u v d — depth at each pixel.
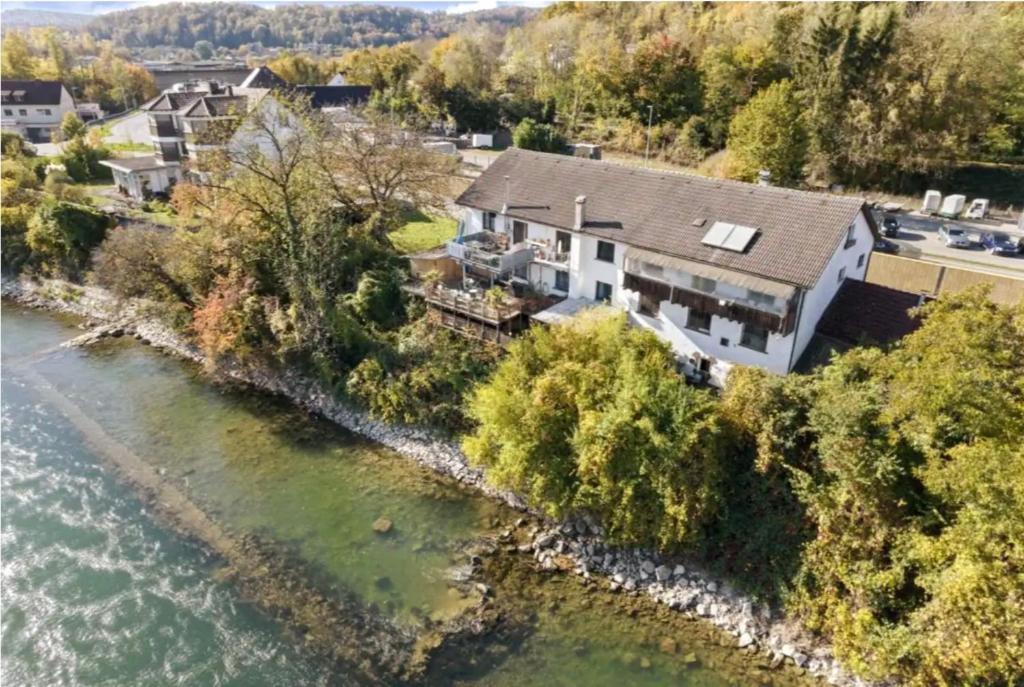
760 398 25.94
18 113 108.19
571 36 102.94
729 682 23.02
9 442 37.00
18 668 23.70
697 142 71.06
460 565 28.22
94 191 76.12
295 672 23.38
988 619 19.62
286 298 43.66
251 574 27.77
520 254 38.28
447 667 23.47
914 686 21.34
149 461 35.41
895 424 23.33
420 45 145.50
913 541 22.16
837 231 30.33
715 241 31.94
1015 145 64.19
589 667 23.58
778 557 25.00
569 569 27.83
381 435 37.03
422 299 40.75
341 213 47.41
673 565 26.97
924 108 59.19
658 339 30.05
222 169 45.44
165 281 46.94
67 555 28.72
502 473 29.58
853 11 63.81
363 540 29.72
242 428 38.41
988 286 22.98
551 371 28.98
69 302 56.81
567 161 41.69
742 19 86.88
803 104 62.00
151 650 24.30
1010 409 21.03
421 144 50.66
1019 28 62.91
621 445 26.31
